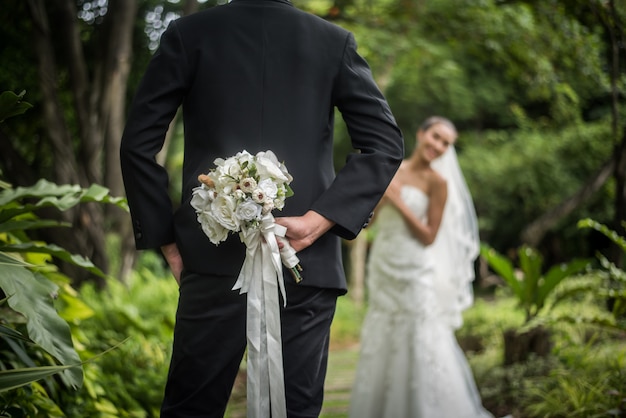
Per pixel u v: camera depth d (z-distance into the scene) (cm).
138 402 382
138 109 199
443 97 1299
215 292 195
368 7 792
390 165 202
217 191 188
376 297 471
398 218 467
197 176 199
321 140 205
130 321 469
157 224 201
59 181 536
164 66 201
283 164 191
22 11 591
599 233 1358
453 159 504
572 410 397
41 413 270
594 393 384
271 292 191
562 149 1276
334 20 796
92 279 575
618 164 516
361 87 206
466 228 497
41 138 670
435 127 464
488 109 1418
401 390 455
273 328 190
